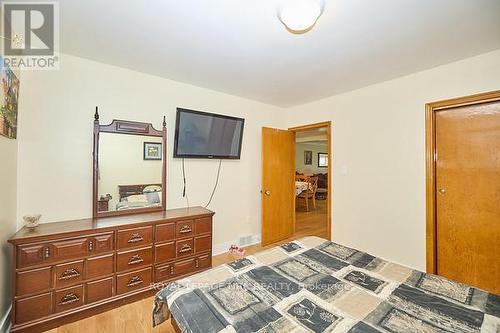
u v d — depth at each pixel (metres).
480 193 2.20
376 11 1.50
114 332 1.68
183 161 2.88
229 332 0.94
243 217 3.53
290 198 3.99
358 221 3.04
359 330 0.96
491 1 1.41
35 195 2.00
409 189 2.59
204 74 2.59
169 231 2.25
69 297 1.76
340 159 3.25
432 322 1.01
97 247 1.87
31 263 1.63
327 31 1.74
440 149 2.42
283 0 1.37
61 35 1.82
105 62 2.30
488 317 1.03
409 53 2.09
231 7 1.48
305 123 3.79
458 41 1.88
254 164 3.67
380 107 2.83
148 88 2.60
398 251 2.68
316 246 1.93
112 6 1.47
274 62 2.28
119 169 2.37
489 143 2.15
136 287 2.05
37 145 2.01
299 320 1.02
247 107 3.54
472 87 2.16
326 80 2.75
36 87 2.00
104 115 2.33
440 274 2.41
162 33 1.79
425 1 1.41
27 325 1.61
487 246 2.16
